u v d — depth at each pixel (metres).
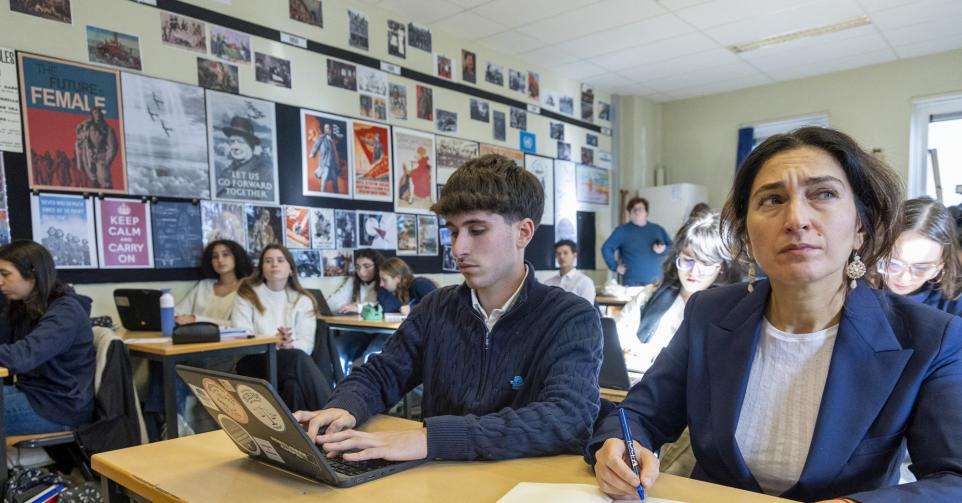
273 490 0.82
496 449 0.93
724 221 1.05
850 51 5.39
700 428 0.97
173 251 3.36
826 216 0.83
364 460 0.92
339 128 4.17
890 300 0.91
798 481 0.85
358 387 1.18
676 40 5.10
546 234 5.90
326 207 4.11
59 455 2.44
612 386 1.82
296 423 0.78
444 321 1.22
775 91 6.38
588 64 5.73
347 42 4.21
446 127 4.91
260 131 3.73
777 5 4.40
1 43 2.77
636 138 6.85
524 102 5.64
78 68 3.00
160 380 2.85
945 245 1.55
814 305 0.90
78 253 3.01
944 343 0.81
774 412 0.93
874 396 0.83
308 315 3.42
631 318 2.40
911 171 5.58
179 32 3.37
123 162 3.16
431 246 4.84
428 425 0.94
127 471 0.91
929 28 4.86
